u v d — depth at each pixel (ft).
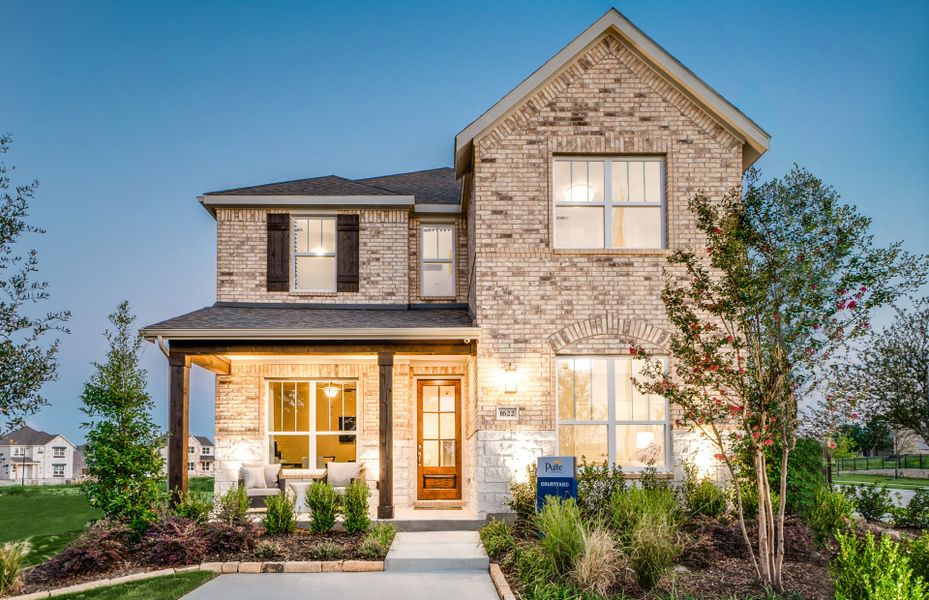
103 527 37.86
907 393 30.01
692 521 37.73
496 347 44.04
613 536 32.76
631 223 46.21
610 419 44.06
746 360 30.96
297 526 41.16
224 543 36.24
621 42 46.14
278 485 50.03
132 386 39.01
